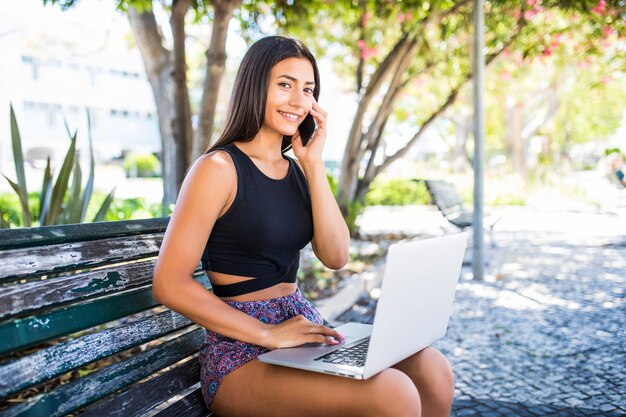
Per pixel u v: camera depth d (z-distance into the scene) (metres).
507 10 7.86
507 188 18.12
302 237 2.03
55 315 1.46
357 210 9.18
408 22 7.84
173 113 5.82
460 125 26.06
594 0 6.83
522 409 2.95
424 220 12.94
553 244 8.83
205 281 2.12
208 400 1.81
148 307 1.79
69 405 1.47
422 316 1.75
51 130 28.98
